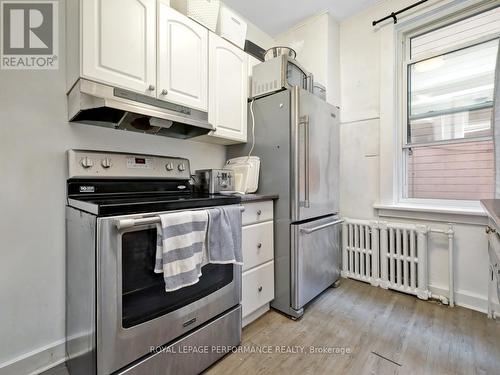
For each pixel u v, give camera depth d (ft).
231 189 6.01
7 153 3.84
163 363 3.53
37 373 4.04
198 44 5.32
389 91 7.11
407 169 7.28
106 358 3.00
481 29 6.11
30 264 4.03
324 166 6.71
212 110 5.67
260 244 5.67
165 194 5.38
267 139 6.32
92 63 3.79
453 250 6.19
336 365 4.22
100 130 4.78
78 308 3.65
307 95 6.04
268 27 8.47
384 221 7.18
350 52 7.98
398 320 5.54
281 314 5.92
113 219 3.03
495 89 5.30
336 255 7.30
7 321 3.84
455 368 4.10
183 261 3.47
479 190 6.15
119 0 4.08
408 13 6.78
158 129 5.32
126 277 3.20
